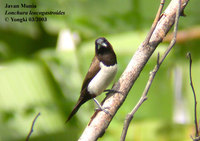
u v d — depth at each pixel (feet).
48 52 41.63
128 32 42.55
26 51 44.57
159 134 36.45
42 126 36.70
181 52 40.42
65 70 39.96
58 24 45.14
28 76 37.45
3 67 38.17
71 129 38.09
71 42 42.65
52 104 37.52
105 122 19.65
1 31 43.78
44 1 44.73
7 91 35.78
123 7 45.39
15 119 35.55
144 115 38.68
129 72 20.45
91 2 45.78
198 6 45.55
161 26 20.80
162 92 39.29
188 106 38.88
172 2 21.34
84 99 26.50
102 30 45.27
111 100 20.13
